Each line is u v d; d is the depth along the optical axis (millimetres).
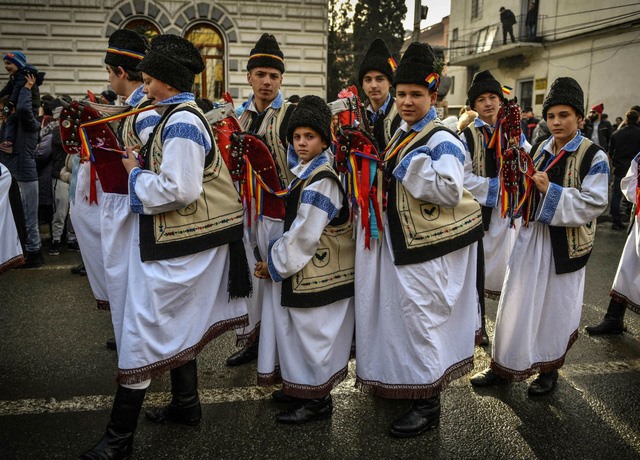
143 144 2723
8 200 3584
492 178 4008
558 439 2875
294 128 2779
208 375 3582
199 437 2852
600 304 5129
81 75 13578
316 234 2697
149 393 3336
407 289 2699
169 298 2541
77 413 3055
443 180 2559
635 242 4082
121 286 2664
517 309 3195
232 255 2770
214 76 14266
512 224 3229
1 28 13133
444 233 2727
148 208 2459
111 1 13406
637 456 2738
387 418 3074
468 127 4121
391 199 2766
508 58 24016
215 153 2680
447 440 2857
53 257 6594
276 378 3008
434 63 2697
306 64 14406
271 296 2918
